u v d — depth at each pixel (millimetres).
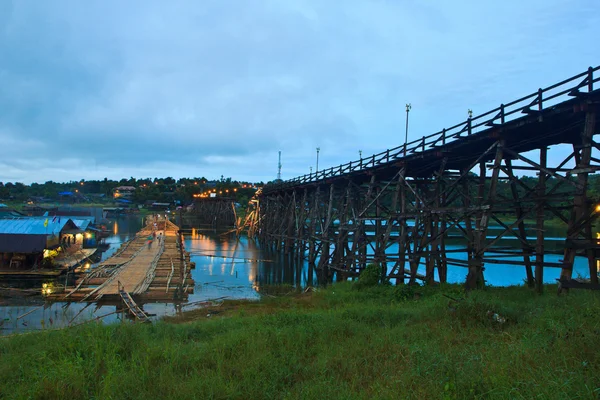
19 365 7523
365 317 11547
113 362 7367
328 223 29875
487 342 7949
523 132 14266
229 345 8469
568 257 11789
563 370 5273
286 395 6016
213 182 192750
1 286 24812
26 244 28969
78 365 7152
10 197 126625
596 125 13133
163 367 7199
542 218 13516
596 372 5164
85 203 146875
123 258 34844
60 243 34000
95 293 21312
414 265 18688
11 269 28438
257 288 26438
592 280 11969
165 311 19531
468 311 10273
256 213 62719
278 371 6949
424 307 12672
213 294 24266
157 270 29453
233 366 7219
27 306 20109
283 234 44000
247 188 139000
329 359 7473
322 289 22047
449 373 5816
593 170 10805
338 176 28797
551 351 6402
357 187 27375
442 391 5363
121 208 132500
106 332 9367
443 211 16797
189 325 12156
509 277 29797
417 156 18734
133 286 22969
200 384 6227
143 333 10211
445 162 17484
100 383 6527
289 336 9016
